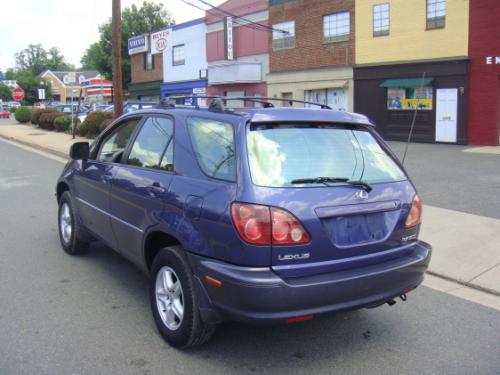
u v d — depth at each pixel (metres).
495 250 6.22
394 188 3.77
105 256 6.00
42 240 6.65
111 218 4.74
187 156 3.83
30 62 124.50
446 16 18.05
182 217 3.61
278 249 3.17
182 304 3.68
